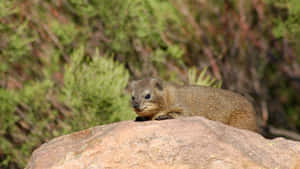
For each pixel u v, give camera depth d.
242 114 9.39
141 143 6.05
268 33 16.88
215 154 5.78
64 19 15.89
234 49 16.86
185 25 16.19
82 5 15.07
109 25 15.17
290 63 17.66
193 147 5.90
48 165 6.12
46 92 14.30
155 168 5.68
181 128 6.34
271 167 5.86
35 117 14.34
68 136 7.41
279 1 15.00
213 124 6.63
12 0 15.04
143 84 8.91
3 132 14.12
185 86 9.27
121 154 5.94
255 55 17.03
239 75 16.88
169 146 5.95
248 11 16.67
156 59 14.97
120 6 14.93
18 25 15.20
